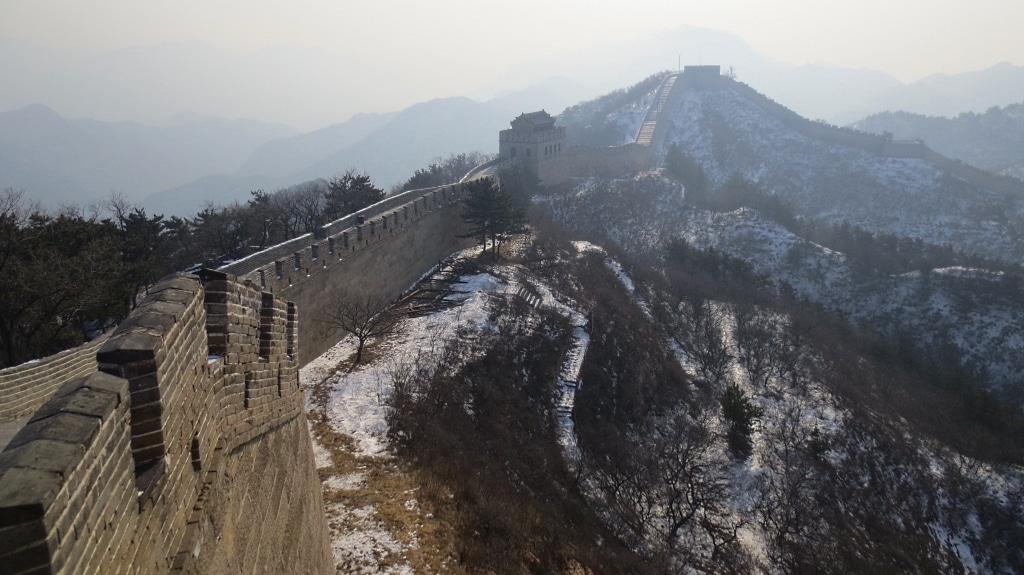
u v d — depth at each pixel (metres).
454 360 31.36
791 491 31.77
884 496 34.62
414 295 41.28
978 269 70.38
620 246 69.00
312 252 30.91
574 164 86.44
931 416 44.59
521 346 35.12
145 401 3.90
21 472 2.63
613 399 35.72
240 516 5.84
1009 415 44.66
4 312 20.86
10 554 2.50
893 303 69.38
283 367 8.53
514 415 29.42
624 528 25.45
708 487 30.36
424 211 45.44
